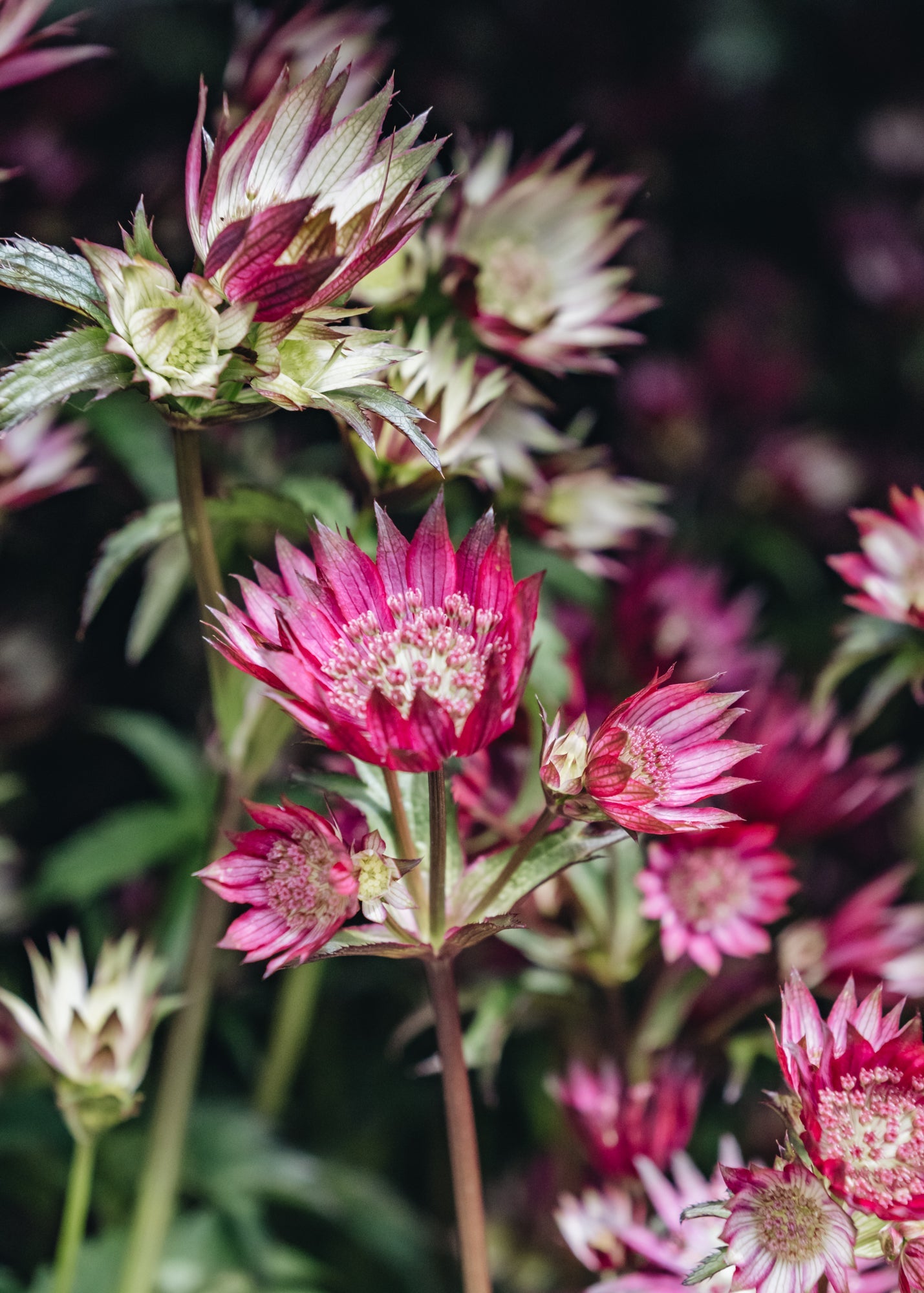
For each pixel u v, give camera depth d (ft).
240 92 1.26
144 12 2.30
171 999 1.18
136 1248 1.28
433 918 0.99
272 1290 1.38
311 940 0.95
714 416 2.06
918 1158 0.94
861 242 2.47
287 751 1.48
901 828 1.72
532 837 1.00
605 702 1.28
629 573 1.40
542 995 1.26
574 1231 1.12
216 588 1.09
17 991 1.57
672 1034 1.22
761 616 1.89
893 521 1.20
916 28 2.82
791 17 2.79
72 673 1.91
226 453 1.61
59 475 1.31
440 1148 1.55
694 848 1.16
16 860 1.73
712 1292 1.05
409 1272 1.43
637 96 2.49
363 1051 1.65
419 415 0.99
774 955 1.22
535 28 2.53
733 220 2.64
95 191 1.87
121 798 1.94
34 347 1.03
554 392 1.57
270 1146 1.43
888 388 2.39
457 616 0.98
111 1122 1.17
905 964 1.21
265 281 0.97
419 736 0.92
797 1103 0.96
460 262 1.20
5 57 1.18
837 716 1.74
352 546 0.97
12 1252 1.47
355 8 1.33
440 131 2.25
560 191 1.29
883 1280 1.03
